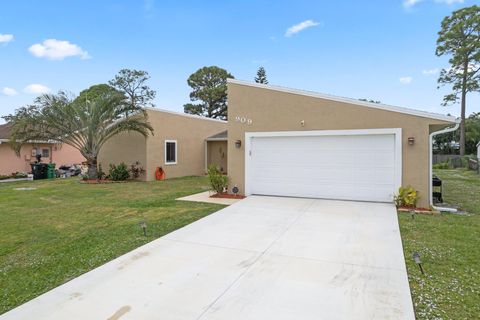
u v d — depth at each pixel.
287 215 8.21
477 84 33.31
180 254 5.44
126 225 7.45
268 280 4.37
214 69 47.16
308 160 10.60
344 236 6.37
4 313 3.66
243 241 6.12
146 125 16.62
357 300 3.79
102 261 5.20
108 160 18.89
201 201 10.45
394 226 7.05
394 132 9.38
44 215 8.74
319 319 3.39
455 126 9.31
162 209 9.25
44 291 4.22
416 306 3.65
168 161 18.91
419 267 4.76
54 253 5.68
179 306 3.71
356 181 10.02
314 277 4.45
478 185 15.08
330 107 10.15
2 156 20.78
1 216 8.66
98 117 16.58
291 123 10.68
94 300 3.90
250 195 11.28
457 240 6.11
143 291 4.10
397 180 9.38
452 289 4.06
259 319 3.41
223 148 22.14
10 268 5.05
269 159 11.12
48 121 15.88
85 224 7.68
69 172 22.23
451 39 34.16
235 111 11.47
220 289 4.12
